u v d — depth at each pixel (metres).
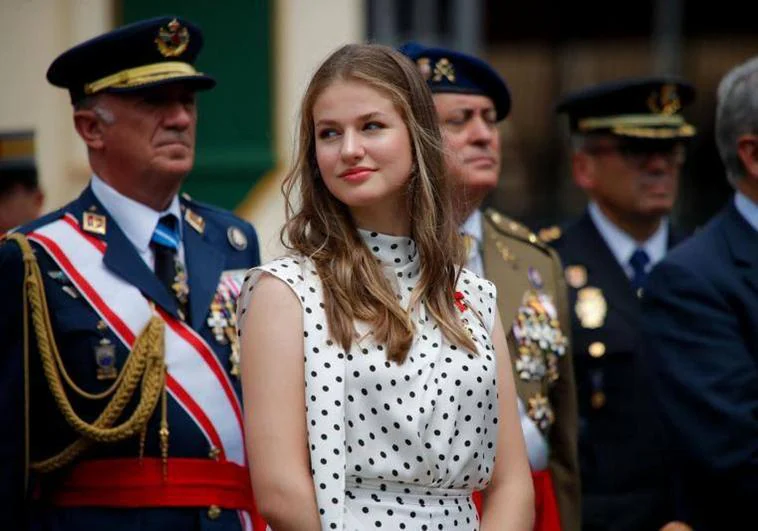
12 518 10.60
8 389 10.61
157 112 11.14
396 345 8.19
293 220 8.59
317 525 7.95
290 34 20.78
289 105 20.75
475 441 8.41
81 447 10.64
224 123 20.95
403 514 8.16
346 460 8.09
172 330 10.95
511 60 23.00
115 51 11.14
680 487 11.41
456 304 8.70
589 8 23.09
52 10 20.62
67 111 20.67
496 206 23.17
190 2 20.81
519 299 12.19
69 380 10.64
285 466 8.01
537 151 23.12
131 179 11.14
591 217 15.41
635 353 14.23
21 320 10.70
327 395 8.07
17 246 10.80
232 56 20.88
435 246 8.53
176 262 11.28
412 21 22.20
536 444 11.83
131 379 10.68
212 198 21.00
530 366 12.00
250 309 8.31
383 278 8.40
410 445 8.13
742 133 11.67
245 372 8.27
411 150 8.50
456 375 8.35
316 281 8.31
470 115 12.11
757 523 10.92
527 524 8.63
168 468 10.70
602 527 13.84
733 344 11.17
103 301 10.82
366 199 8.34
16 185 14.16
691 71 22.94
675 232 15.85
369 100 8.37
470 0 22.66
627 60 23.06
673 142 15.30
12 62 20.72
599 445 14.07
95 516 10.60
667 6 22.95
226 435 10.94
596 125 15.34
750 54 22.72
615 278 14.71
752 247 11.52
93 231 11.04
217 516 10.77
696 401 11.08
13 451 10.58
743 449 10.85
